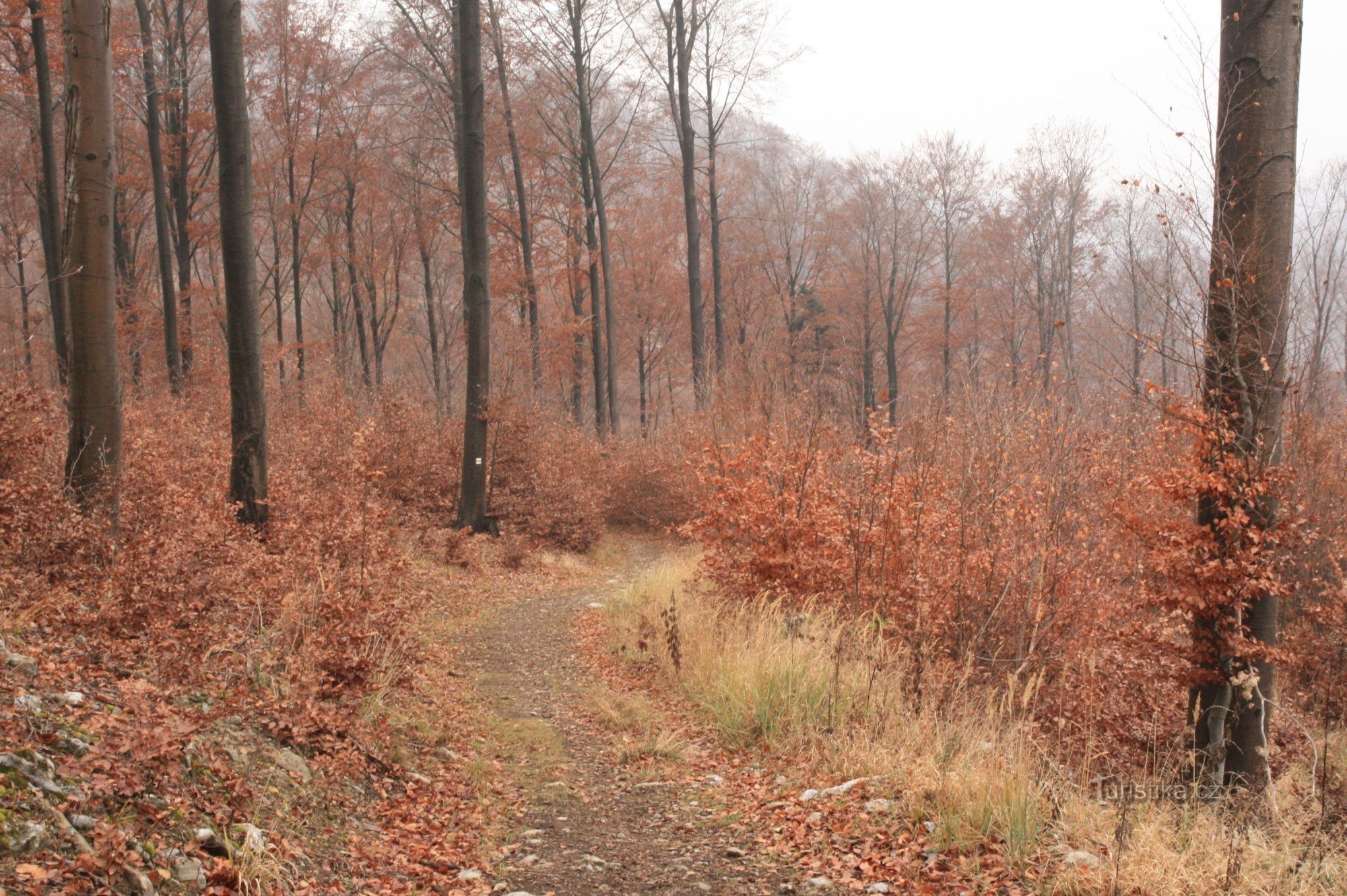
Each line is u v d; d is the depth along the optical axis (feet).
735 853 14.90
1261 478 18.33
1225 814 15.90
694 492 52.01
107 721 11.33
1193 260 19.36
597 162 100.48
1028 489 27.07
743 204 123.95
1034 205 110.11
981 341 113.91
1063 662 23.41
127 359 65.57
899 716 20.20
